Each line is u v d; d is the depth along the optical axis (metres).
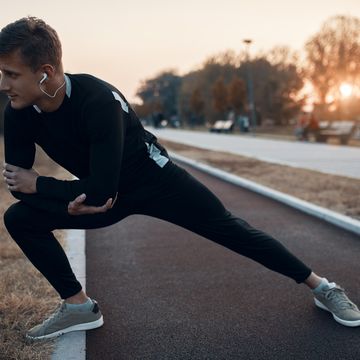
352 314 2.88
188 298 3.42
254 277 3.84
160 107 86.50
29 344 2.67
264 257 2.72
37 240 2.56
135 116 2.44
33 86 2.11
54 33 2.13
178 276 3.91
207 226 2.61
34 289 3.44
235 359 2.57
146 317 3.11
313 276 2.95
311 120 23.80
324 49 38.06
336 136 21.70
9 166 2.36
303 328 2.90
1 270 3.85
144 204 2.52
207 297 3.43
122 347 2.71
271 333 2.85
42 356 2.53
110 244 4.98
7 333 2.75
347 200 6.68
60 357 2.54
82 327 2.82
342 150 17.30
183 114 74.12
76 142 2.31
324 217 5.88
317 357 2.57
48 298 3.28
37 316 2.98
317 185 8.18
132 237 5.24
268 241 2.71
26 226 2.50
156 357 2.60
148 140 2.49
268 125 55.09
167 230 5.52
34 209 2.47
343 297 2.95
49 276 2.67
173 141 25.66
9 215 2.50
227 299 3.39
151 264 4.26
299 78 51.06
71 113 2.22
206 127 64.56
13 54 2.04
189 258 4.41
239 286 3.64
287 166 11.49
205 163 12.56
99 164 2.20
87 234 5.41
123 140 2.26
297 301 3.32
